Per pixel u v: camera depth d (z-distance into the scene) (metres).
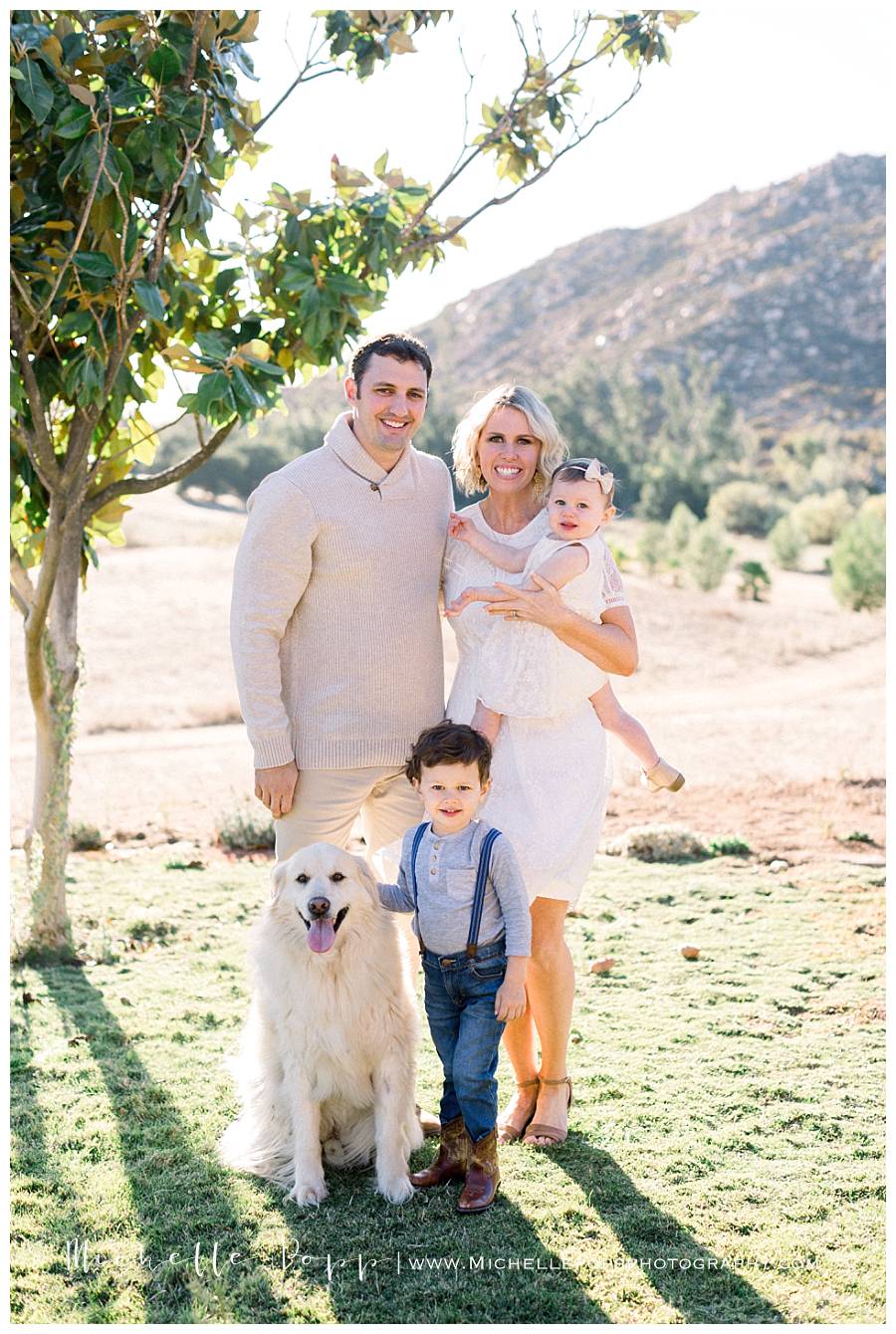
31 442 5.25
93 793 10.55
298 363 5.68
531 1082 4.08
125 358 4.97
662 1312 2.93
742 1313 2.92
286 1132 3.75
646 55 5.67
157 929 6.28
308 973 3.54
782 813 9.04
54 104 4.54
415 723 3.98
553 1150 3.86
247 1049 3.91
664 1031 4.86
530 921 3.58
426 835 3.63
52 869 5.83
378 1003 3.57
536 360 108.44
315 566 3.86
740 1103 4.18
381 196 5.40
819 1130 3.98
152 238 4.94
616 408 74.62
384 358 3.76
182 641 21.75
